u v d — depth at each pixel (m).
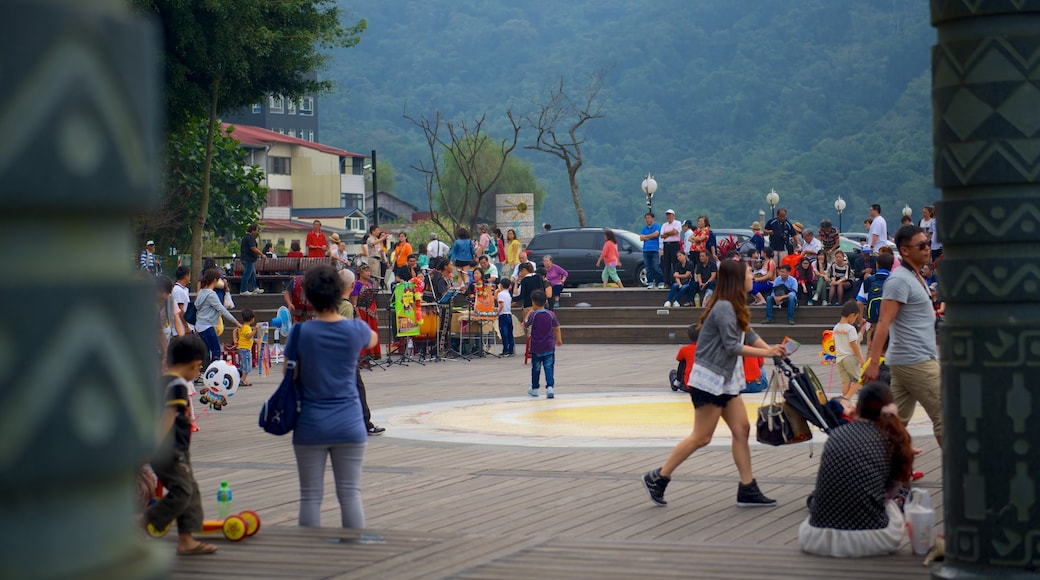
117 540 1.51
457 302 34.66
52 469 1.36
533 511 9.08
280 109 129.00
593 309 33.62
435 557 7.17
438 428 15.09
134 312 1.45
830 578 6.48
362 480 10.81
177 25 36.62
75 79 1.35
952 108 5.00
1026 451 4.96
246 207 51.72
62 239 1.40
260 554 7.18
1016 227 4.88
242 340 23.69
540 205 120.00
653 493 9.20
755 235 32.72
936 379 8.65
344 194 113.88
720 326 8.88
